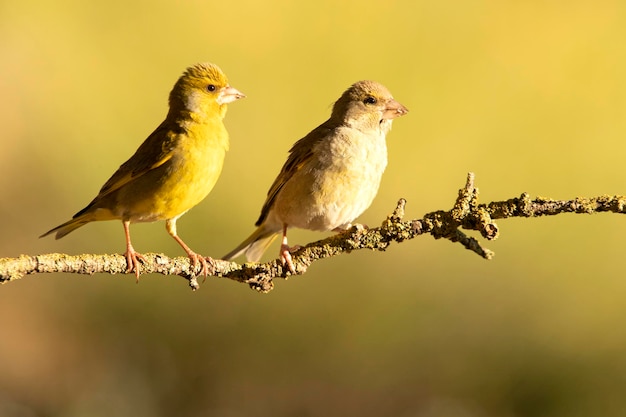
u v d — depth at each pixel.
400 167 15.18
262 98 15.30
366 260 14.39
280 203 9.66
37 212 14.97
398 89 15.59
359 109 9.55
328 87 15.52
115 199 9.05
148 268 7.52
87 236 14.41
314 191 9.40
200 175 8.96
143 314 14.05
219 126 9.16
